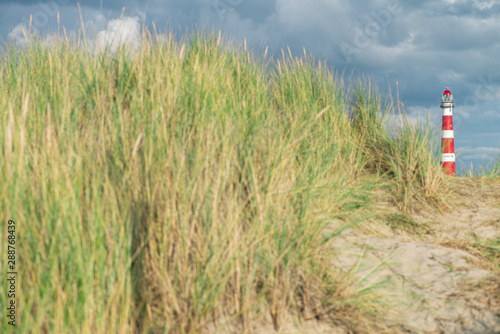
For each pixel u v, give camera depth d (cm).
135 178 302
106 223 259
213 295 268
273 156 366
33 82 467
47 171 288
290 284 296
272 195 338
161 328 250
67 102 396
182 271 274
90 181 296
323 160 454
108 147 343
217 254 280
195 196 309
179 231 287
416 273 345
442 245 396
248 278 279
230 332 260
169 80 425
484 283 335
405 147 522
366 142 552
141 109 386
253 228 307
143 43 495
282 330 265
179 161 322
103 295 232
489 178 556
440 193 481
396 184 489
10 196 258
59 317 209
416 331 284
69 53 507
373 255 363
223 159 332
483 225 432
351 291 307
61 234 234
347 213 418
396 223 429
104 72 463
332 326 275
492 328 288
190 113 400
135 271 270
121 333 227
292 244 307
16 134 311
